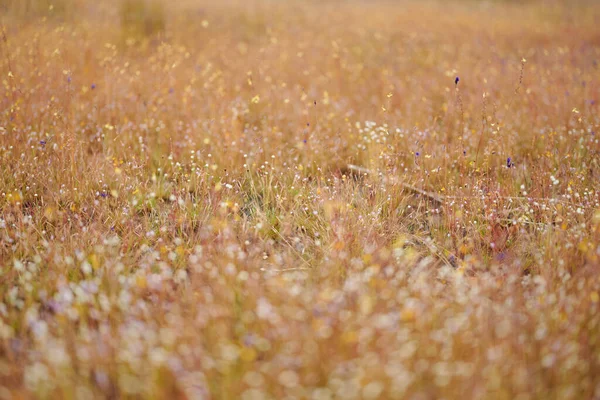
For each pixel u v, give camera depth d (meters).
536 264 3.24
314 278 2.96
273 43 8.48
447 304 2.70
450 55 8.45
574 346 2.31
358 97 6.49
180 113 5.52
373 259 3.13
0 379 2.23
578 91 6.03
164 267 3.07
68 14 8.64
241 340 2.37
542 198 3.95
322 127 5.52
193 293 2.76
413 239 3.71
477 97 6.09
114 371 2.26
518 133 5.34
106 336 2.38
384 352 2.24
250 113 5.89
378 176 4.46
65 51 6.48
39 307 2.79
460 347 2.34
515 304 2.69
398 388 2.06
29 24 7.72
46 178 4.13
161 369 2.19
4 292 2.89
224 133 4.96
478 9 14.06
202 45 8.48
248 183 4.46
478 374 2.20
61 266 3.01
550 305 2.66
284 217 3.74
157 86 5.91
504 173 4.53
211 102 5.77
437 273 3.22
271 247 3.46
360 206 3.91
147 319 2.55
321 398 2.08
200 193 4.17
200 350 2.27
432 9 13.59
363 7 14.01
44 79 5.62
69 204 3.90
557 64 7.34
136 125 5.23
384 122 5.39
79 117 5.23
